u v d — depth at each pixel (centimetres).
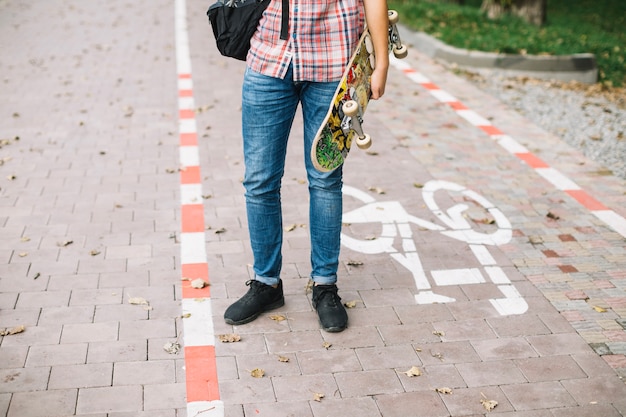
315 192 388
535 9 1333
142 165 627
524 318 417
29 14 1317
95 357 371
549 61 1005
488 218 543
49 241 489
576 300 438
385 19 355
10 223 514
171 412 335
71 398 341
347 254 484
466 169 639
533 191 598
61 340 384
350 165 636
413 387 357
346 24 356
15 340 383
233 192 575
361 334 397
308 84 364
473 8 1484
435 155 670
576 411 343
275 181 386
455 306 427
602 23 1591
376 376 364
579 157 684
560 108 865
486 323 411
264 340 389
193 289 436
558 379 366
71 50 1045
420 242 503
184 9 1401
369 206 556
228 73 936
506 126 767
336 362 373
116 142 681
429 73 977
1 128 712
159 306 417
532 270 471
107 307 415
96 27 1215
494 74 1001
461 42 1096
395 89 889
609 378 367
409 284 449
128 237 498
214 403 341
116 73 924
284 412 337
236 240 497
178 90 855
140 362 369
